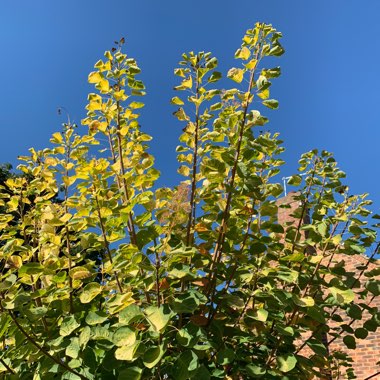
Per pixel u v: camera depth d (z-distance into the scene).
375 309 3.15
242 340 2.79
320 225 3.01
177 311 2.15
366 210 3.21
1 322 2.31
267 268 2.77
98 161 2.84
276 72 2.78
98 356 2.48
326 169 3.39
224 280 2.88
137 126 3.39
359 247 3.06
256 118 2.76
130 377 2.11
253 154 2.78
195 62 3.01
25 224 3.29
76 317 2.54
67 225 2.67
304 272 3.15
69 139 3.53
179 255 2.27
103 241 2.84
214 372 2.51
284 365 2.60
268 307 2.94
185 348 2.50
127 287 2.75
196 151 3.00
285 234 3.45
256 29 2.87
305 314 3.15
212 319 2.73
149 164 3.08
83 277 2.61
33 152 3.84
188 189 2.60
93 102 3.17
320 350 2.94
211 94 2.88
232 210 3.12
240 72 2.79
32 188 3.63
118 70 3.13
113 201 2.87
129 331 2.13
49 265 2.71
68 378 2.46
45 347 2.53
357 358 7.24
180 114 3.04
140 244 2.46
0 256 2.64
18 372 2.71
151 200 2.61
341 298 2.72
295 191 3.53
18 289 2.88
